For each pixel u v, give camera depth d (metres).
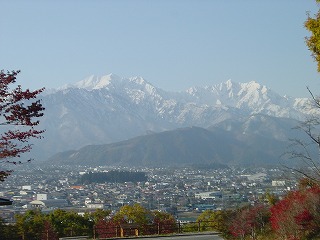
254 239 27.22
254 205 32.03
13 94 14.09
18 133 14.40
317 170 22.50
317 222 22.17
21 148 15.18
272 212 25.84
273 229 26.09
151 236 37.22
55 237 38.84
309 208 22.45
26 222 42.19
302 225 22.19
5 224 42.12
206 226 41.47
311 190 22.75
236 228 29.73
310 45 20.05
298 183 25.84
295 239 22.27
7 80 14.01
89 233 44.59
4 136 14.38
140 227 41.25
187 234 38.12
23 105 14.36
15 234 39.69
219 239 32.81
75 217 48.84
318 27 19.36
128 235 39.91
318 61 19.86
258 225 28.67
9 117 14.07
